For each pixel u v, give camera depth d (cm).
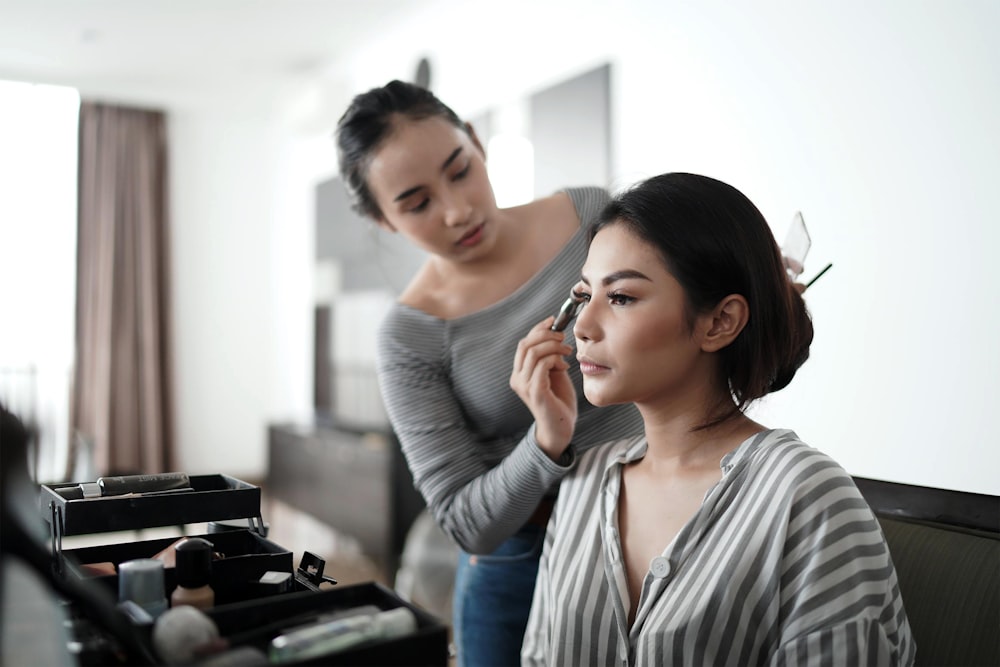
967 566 85
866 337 173
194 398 504
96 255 461
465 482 108
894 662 69
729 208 77
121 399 468
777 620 71
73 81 436
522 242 116
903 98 165
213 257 507
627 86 242
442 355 114
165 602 65
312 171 460
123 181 468
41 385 447
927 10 160
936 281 159
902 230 166
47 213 451
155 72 420
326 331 429
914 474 163
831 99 181
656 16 231
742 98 204
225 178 509
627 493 87
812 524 71
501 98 297
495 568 112
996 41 148
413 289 121
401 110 107
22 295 445
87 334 457
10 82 438
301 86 445
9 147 441
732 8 206
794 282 96
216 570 71
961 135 154
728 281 76
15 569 51
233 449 516
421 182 106
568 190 121
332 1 329
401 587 271
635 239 77
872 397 172
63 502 70
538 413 94
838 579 68
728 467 78
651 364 78
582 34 259
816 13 184
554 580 88
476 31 310
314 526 420
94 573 74
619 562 82
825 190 183
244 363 519
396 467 316
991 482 149
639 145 238
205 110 500
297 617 59
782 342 79
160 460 478
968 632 82
